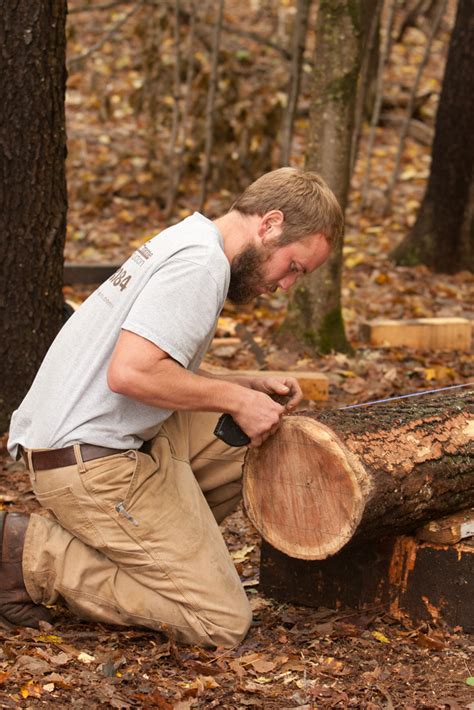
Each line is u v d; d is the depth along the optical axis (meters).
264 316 11.44
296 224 4.74
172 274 4.56
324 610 5.46
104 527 4.87
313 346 10.05
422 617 5.19
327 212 4.78
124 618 5.02
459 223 13.79
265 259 4.80
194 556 4.93
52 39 7.30
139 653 4.89
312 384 8.65
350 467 4.66
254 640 5.09
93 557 4.98
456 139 13.55
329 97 9.59
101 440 4.82
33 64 7.24
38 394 5.00
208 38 19.72
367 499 4.66
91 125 19.12
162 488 4.94
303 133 19.31
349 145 9.77
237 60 19.77
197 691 4.46
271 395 5.38
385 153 19.38
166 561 4.89
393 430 4.93
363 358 10.13
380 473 4.71
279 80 18.89
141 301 4.56
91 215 15.42
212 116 14.59
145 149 17.88
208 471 5.49
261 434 4.82
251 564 6.16
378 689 4.54
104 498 4.82
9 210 7.42
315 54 9.67
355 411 5.11
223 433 4.91
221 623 4.94
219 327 10.70
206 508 5.11
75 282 12.16
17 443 5.11
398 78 22.70
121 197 16.19
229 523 6.77
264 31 23.67
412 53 24.52
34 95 7.29
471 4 13.25
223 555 5.04
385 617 5.28
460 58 13.34
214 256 4.61
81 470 4.80
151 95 16.47
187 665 4.73
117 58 21.95
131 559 4.89
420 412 5.19
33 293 7.62
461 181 13.67
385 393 9.20
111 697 4.38
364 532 4.86
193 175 16.22
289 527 4.96
